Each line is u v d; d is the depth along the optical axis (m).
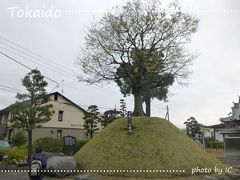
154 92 39.09
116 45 21.48
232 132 30.78
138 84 22.08
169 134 19.31
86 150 19.55
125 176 16.02
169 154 17.33
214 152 33.19
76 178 15.54
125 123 20.42
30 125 21.86
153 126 19.73
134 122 20.23
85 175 15.90
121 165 16.62
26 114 21.98
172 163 16.72
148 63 20.86
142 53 20.86
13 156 20.83
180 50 22.20
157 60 21.02
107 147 18.42
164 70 22.11
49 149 30.06
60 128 46.56
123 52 21.48
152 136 18.72
